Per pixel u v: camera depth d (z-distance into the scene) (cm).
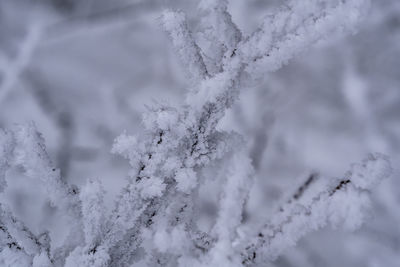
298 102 173
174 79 172
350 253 151
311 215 63
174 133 64
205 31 64
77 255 65
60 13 182
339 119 174
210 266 62
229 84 64
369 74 180
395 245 152
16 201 110
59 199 67
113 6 181
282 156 162
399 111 174
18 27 179
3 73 173
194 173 64
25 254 65
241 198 62
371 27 179
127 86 175
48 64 177
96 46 179
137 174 65
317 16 63
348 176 62
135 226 66
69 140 164
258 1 170
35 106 170
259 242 65
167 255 66
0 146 65
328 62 177
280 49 64
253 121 161
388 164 62
